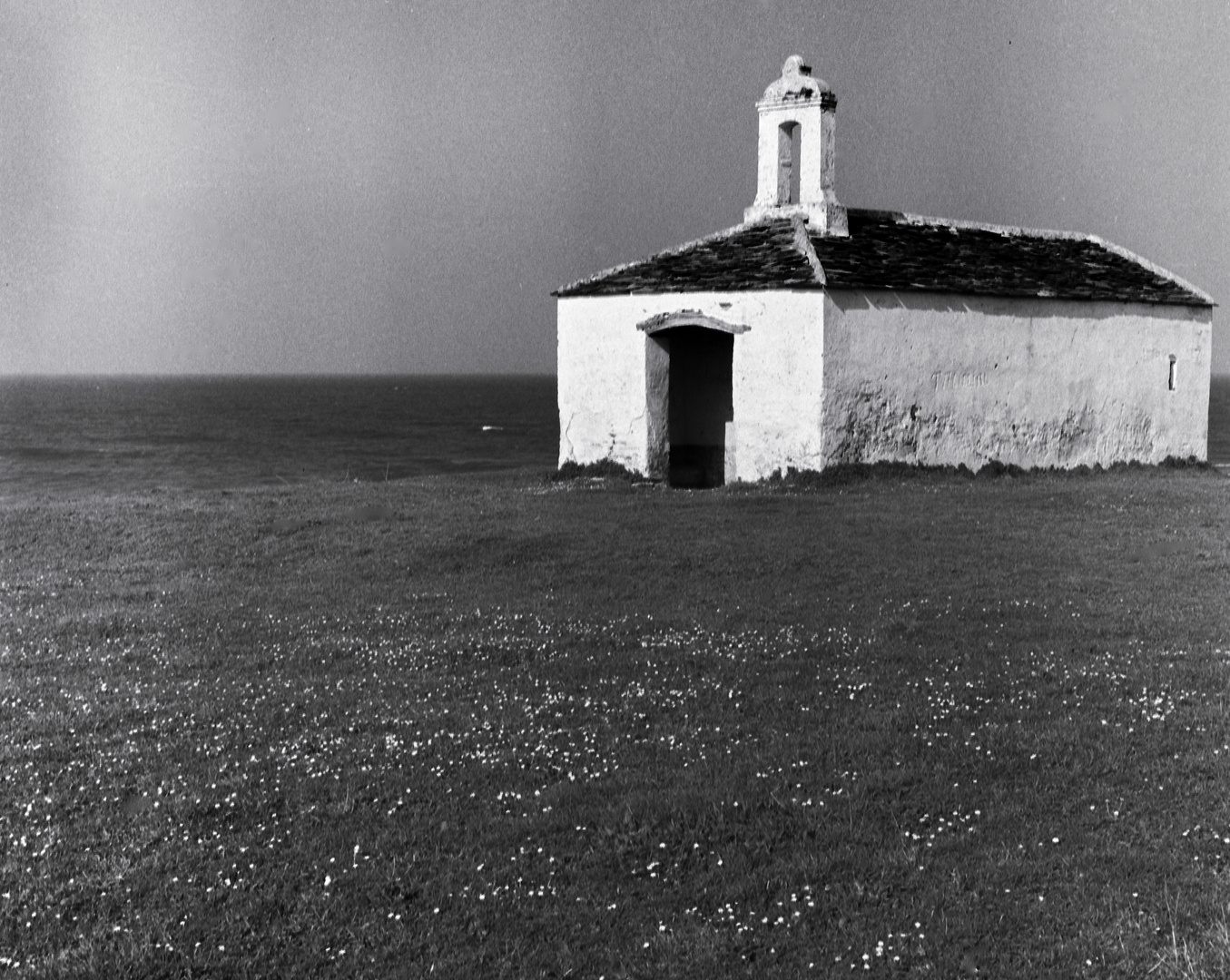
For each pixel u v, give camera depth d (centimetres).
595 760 1087
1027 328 3070
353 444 8550
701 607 1666
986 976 744
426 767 1090
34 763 1130
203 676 1409
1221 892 821
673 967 769
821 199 3031
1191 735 1098
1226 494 2577
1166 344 3369
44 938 834
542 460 6919
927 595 1692
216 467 6362
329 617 1681
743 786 1011
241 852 936
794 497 2527
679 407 3197
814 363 2730
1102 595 1667
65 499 3014
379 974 779
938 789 993
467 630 1576
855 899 835
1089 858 874
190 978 783
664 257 3045
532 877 884
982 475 2944
